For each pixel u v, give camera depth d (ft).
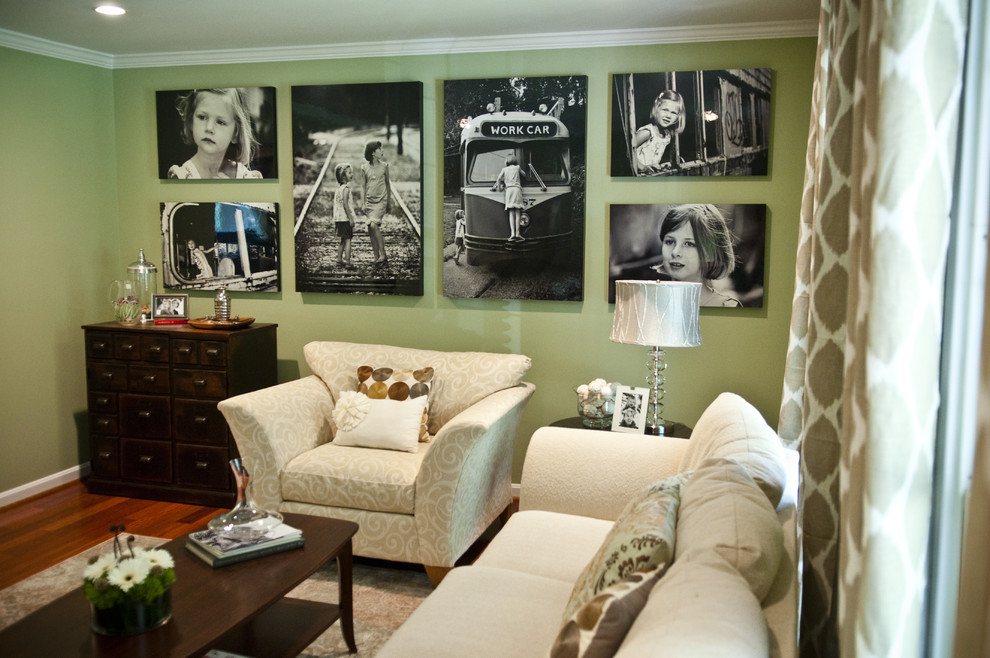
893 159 3.19
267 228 14.33
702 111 12.28
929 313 3.19
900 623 3.23
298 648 7.30
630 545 4.95
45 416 13.87
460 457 9.52
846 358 3.97
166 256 14.85
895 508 3.21
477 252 13.39
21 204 13.21
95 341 13.39
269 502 10.52
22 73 13.10
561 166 12.92
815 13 11.39
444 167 13.43
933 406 3.22
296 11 11.53
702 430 7.97
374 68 13.69
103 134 14.78
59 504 13.17
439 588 6.73
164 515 12.62
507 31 12.64
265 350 13.75
